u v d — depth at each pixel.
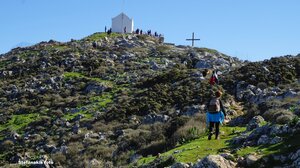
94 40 91.81
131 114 49.38
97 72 71.88
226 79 53.41
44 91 65.56
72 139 44.69
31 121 53.94
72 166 38.69
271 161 20.11
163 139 36.97
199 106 45.12
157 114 47.22
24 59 83.25
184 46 92.69
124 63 76.69
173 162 24.42
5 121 55.66
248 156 20.83
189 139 31.77
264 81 50.84
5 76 75.12
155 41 97.75
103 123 48.19
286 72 52.59
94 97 59.91
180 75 61.09
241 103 45.44
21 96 64.31
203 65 70.69
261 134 24.62
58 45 92.56
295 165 19.03
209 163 20.06
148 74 68.44
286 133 23.42
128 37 96.25
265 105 37.12
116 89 62.38
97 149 39.75
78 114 52.72
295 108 31.14
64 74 72.19
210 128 21.98
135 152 36.44
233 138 26.33
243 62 76.69
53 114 55.12
